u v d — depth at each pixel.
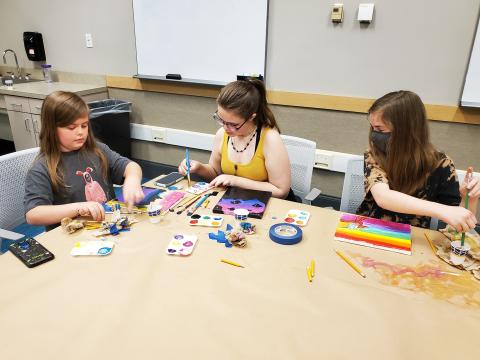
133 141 3.40
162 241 1.12
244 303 0.87
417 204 1.13
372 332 0.79
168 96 3.08
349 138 2.52
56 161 1.40
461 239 1.08
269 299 0.88
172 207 1.34
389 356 0.73
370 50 2.29
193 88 2.92
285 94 2.58
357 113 2.44
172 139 3.18
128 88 3.22
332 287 0.93
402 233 1.18
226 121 1.48
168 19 2.81
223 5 2.58
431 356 0.73
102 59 3.27
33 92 3.01
